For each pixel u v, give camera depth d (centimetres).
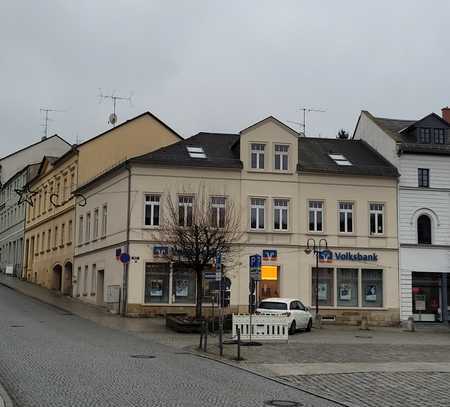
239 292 3666
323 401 1246
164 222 3600
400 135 4166
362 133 4509
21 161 7144
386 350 2262
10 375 1366
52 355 1745
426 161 4016
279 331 2459
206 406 1093
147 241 3616
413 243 3934
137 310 3547
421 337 3084
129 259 3494
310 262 3791
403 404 1250
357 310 3819
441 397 1335
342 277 3834
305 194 3834
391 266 3888
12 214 7056
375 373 1673
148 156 3691
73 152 4666
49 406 1053
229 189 3738
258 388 1361
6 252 7269
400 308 3866
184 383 1355
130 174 3666
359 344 2478
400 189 3959
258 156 3819
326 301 3797
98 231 4147
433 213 3991
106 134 4650
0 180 7200
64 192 5012
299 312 3141
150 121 4706
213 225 3350
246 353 2047
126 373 1460
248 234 3725
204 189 3697
